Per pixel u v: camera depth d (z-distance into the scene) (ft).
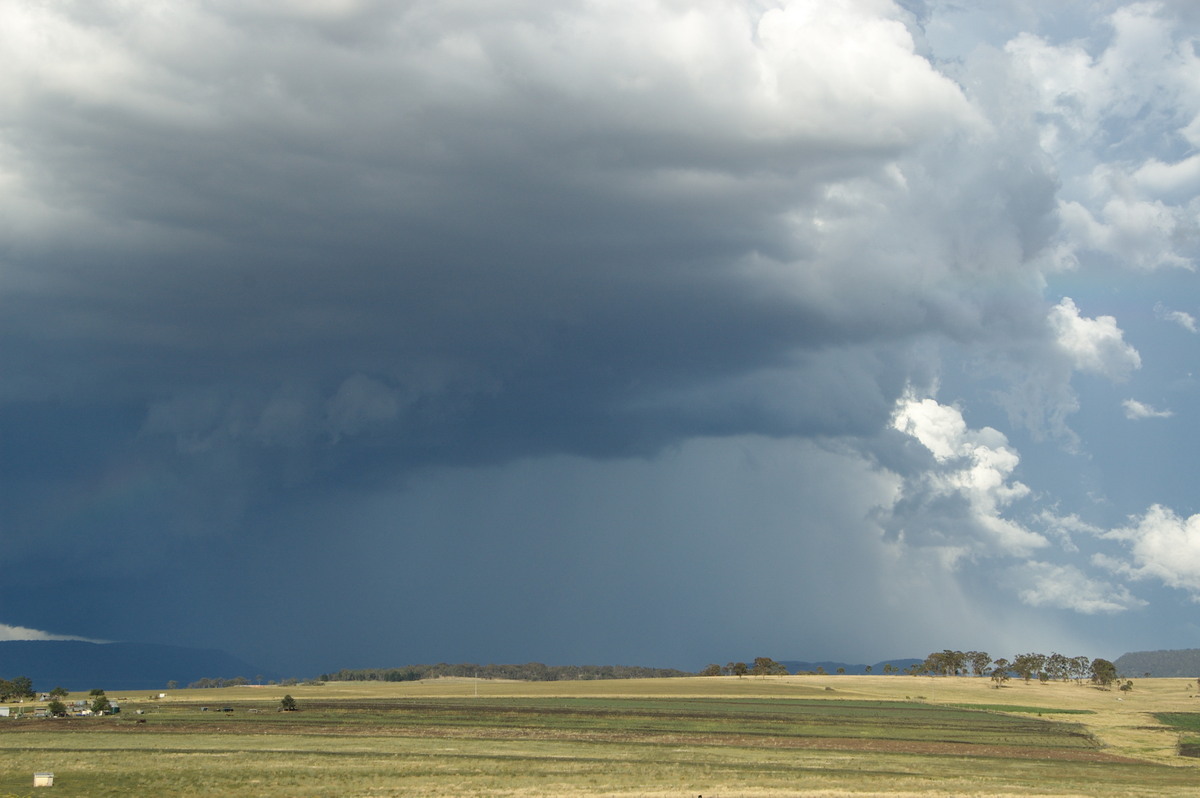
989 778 296.71
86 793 257.34
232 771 288.10
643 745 367.45
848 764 322.34
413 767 296.30
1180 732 469.98
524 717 481.05
